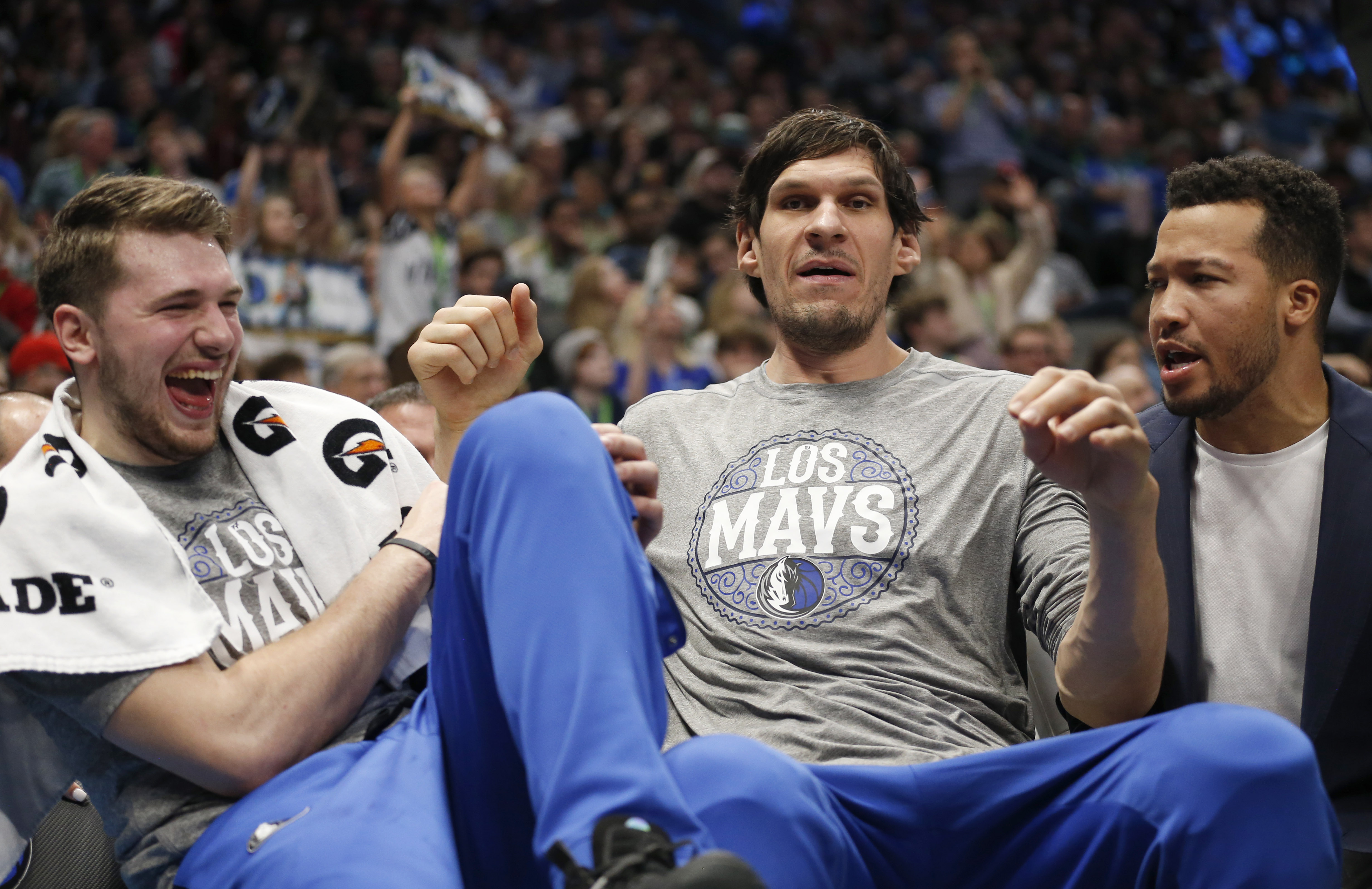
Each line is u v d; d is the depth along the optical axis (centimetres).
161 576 130
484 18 976
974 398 164
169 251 140
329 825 110
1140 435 114
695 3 1080
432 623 131
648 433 170
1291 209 150
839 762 135
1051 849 118
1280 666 151
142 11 849
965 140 815
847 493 154
